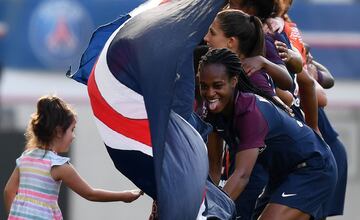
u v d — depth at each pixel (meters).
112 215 36.53
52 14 37.12
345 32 37.28
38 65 37.69
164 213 12.70
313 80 15.97
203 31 13.17
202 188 12.99
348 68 37.44
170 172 12.85
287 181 15.12
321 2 37.56
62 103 15.36
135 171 13.67
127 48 13.34
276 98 14.81
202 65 14.02
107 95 13.63
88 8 36.62
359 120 38.31
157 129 12.87
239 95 14.20
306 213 15.09
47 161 15.21
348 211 37.72
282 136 14.65
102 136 13.71
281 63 15.38
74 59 37.34
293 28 16.95
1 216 34.78
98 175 37.34
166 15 13.42
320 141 15.29
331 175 15.28
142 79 13.09
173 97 13.02
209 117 14.45
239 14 14.89
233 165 15.08
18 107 38.34
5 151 35.72
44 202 15.17
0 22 37.50
